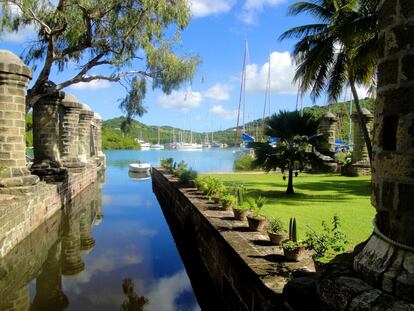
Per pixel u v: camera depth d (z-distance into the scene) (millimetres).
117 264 10719
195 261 10727
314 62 15297
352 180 22109
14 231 10180
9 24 14328
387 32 3127
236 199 10453
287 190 15883
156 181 25188
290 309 3648
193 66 18047
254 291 5438
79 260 11086
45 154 17391
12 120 12547
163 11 15391
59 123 22547
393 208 3016
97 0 14594
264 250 6441
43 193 13430
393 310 2645
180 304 8117
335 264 3557
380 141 3201
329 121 30891
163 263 10781
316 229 8977
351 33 13062
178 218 14625
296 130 15648
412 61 2900
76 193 20750
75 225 15430
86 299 8352
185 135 135875
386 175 3102
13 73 12445
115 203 20625
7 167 12453
